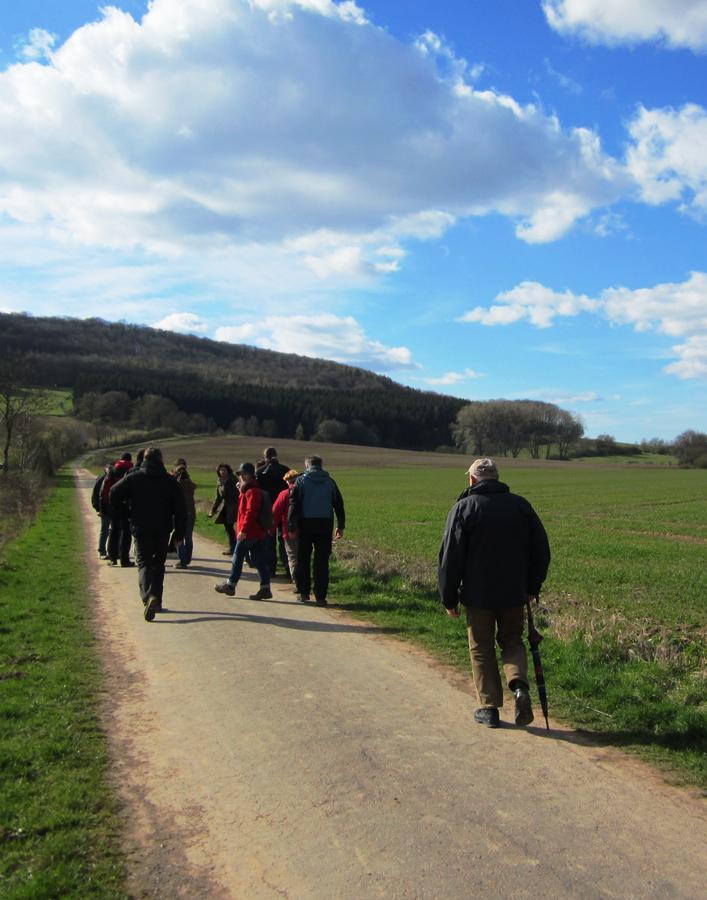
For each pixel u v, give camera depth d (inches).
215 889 129.3
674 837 145.0
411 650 293.9
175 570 532.4
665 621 387.9
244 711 221.3
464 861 136.3
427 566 510.3
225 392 5915.4
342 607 385.4
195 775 176.4
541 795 163.5
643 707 217.0
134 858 139.8
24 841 145.5
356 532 858.1
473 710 222.5
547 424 5137.8
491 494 215.2
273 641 308.0
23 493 1205.7
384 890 127.5
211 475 2751.0
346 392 7012.8
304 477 395.5
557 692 241.9
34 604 386.6
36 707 223.1
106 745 195.3
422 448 5797.2
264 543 410.9
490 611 212.5
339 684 247.6
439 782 170.7
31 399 1878.7
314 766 180.5
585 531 982.4
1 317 7480.3
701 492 1967.3
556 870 133.0
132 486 359.3
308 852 140.6
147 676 259.4
